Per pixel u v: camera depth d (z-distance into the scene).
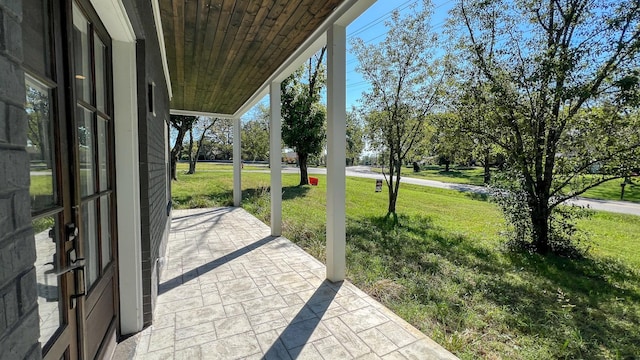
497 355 2.01
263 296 2.70
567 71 3.75
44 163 0.95
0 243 0.53
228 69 4.17
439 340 2.12
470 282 3.28
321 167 28.97
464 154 5.39
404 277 3.35
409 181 16.33
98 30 1.54
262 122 22.86
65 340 1.05
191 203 8.18
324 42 3.13
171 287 2.88
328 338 2.07
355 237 5.01
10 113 0.57
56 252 1.00
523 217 4.54
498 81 4.36
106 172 1.73
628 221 6.52
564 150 4.13
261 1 2.44
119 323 1.95
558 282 3.37
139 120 1.95
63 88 1.05
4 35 0.55
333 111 2.93
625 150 3.58
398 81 6.31
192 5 2.48
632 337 2.32
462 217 7.08
